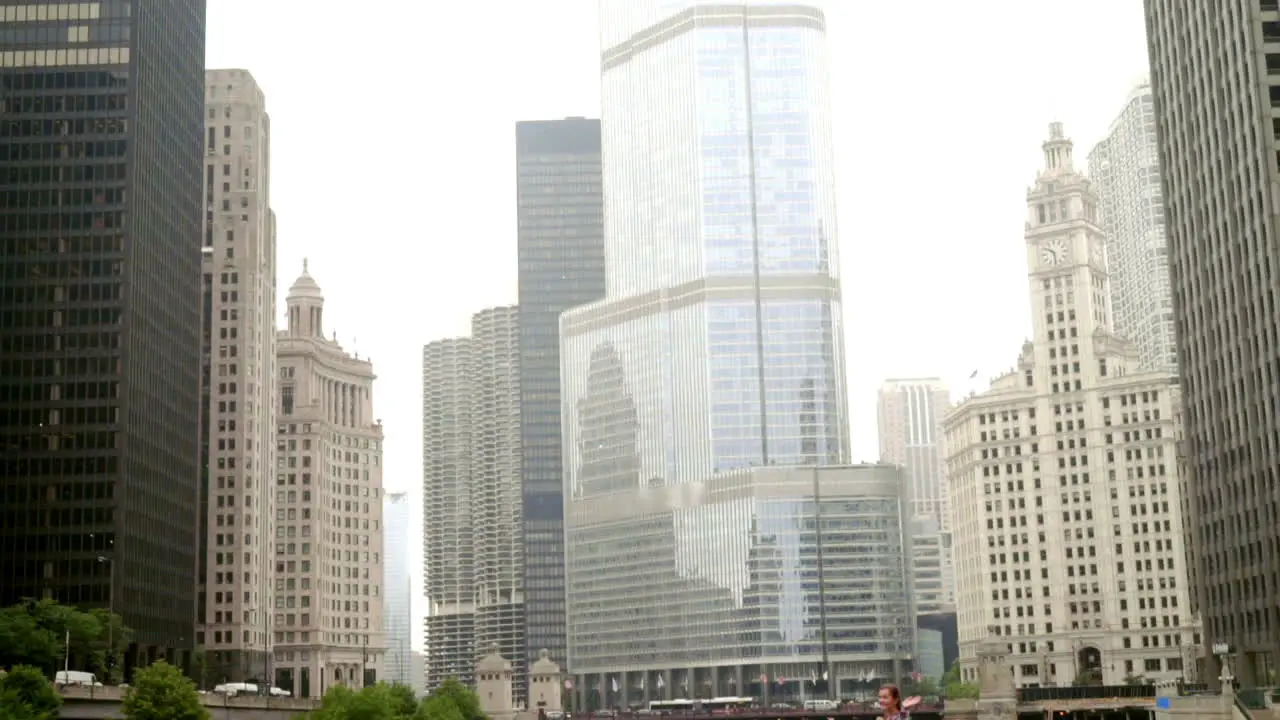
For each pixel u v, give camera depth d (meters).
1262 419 198.12
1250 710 168.12
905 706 49.09
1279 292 190.50
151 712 173.50
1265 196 193.25
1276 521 193.88
